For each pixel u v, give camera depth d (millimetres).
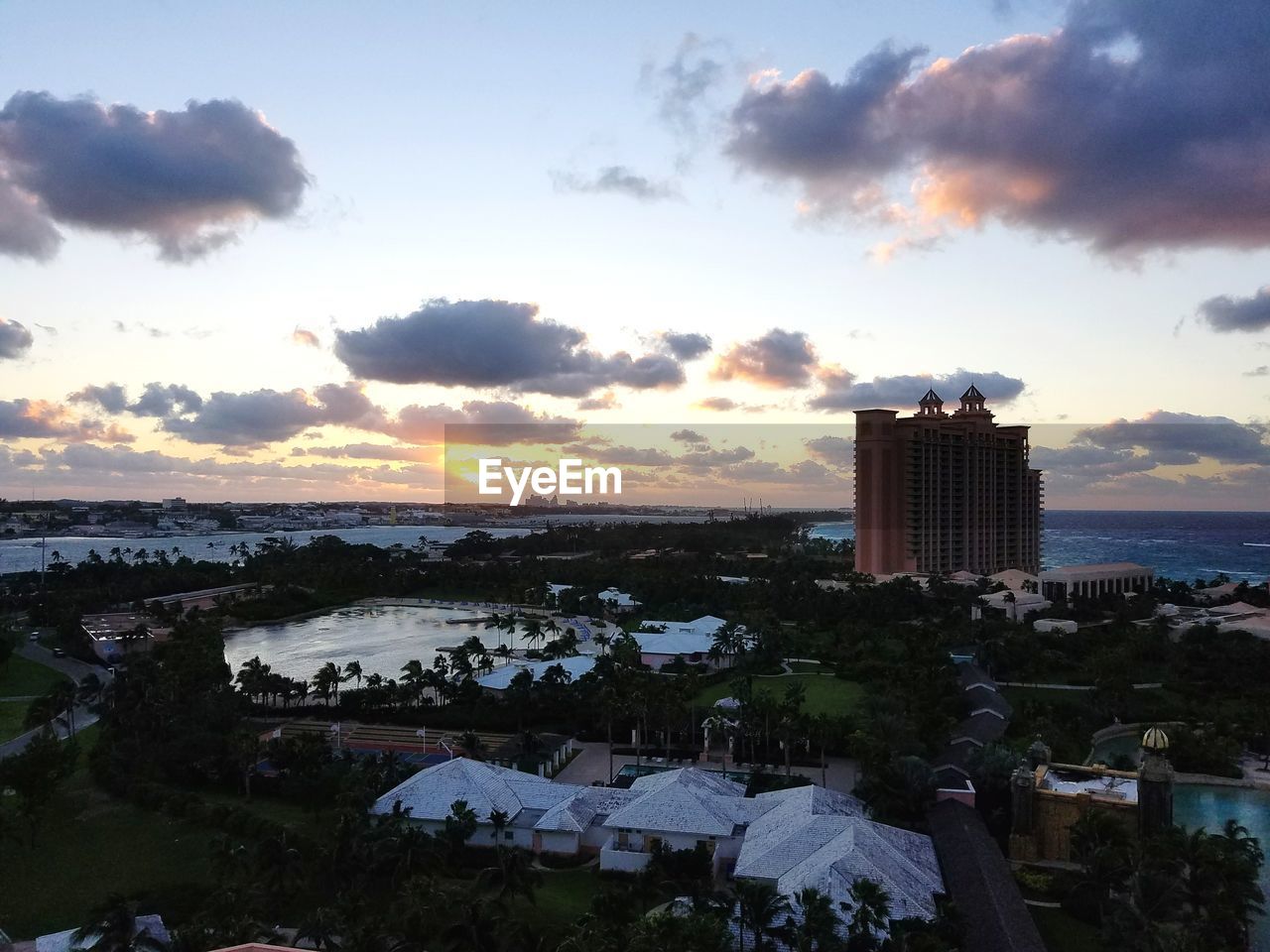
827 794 96250
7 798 106875
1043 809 96312
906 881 76438
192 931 67188
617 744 137375
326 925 67750
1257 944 79188
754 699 128750
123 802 107938
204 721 131500
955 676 157125
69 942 70312
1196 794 120188
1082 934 79062
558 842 94562
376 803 98188
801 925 67500
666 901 78500
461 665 172375
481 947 68062
